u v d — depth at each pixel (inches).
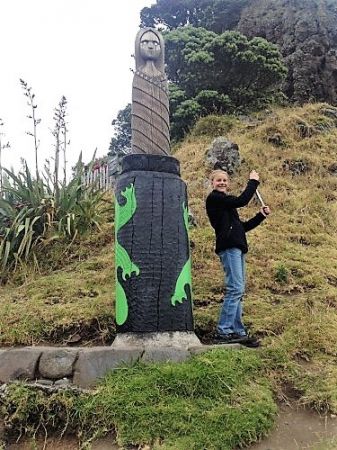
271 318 147.8
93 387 115.6
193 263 192.4
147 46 155.1
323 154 313.7
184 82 417.1
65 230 214.2
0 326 145.6
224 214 143.3
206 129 374.3
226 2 562.9
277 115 372.8
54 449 104.2
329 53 484.1
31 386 113.3
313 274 184.4
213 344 133.6
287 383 120.3
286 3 539.8
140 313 129.9
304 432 105.3
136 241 135.2
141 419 102.9
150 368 117.0
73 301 163.9
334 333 140.1
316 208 253.4
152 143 148.7
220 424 101.8
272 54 408.2
